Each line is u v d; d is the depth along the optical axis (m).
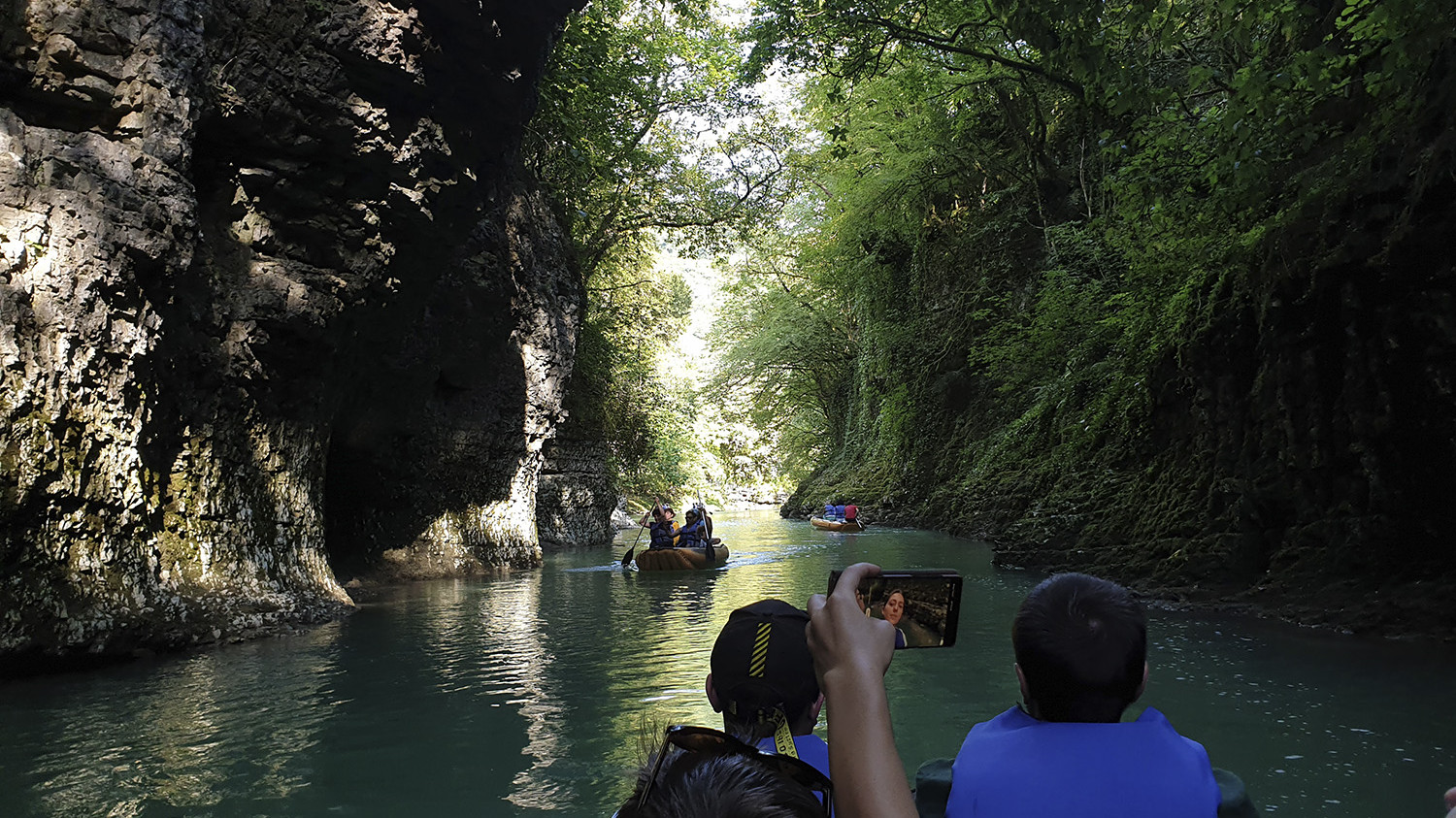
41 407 6.34
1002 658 6.93
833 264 34.06
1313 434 8.78
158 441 7.54
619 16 17.94
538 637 8.23
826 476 38.56
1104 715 1.65
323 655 7.32
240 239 8.70
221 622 7.77
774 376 42.16
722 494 52.81
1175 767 1.53
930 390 27.53
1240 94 9.27
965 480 23.39
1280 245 9.16
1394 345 7.90
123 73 6.97
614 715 5.46
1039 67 16.75
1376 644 7.18
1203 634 7.75
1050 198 22.78
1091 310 18.44
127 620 6.88
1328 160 9.27
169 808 3.95
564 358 16.92
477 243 13.23
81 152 6.67
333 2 8.53
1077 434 16.02
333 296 9.38
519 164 15.52
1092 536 12.28
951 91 20.98
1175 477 11.37
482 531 14.86
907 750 4.71
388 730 5.15
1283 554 9.03
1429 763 4.38
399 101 9.26
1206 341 10.54
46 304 6.37
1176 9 10.88
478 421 14.46
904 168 25.31
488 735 5.07
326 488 12.65
